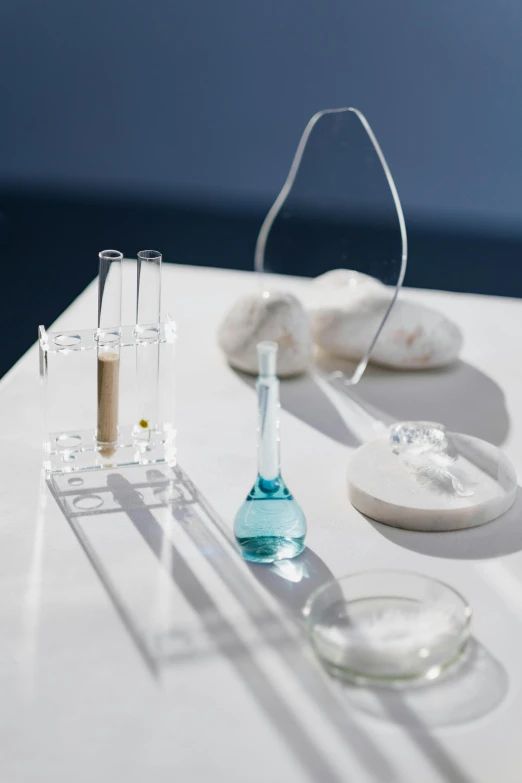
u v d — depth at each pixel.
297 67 4.70
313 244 1.71
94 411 1.47
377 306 1.64
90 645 0.95
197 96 4.85
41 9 4.82
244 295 1.65
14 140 5.09
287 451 1.38
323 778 0.78
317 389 1.59
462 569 1.09
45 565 1.08
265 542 1.08
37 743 0.82
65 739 0.83
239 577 1.06
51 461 1.29
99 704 0.87
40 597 1.02
